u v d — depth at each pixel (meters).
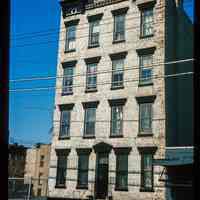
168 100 30.34
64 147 34.44
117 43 33.41
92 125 33.25
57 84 36.22
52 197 34.00
